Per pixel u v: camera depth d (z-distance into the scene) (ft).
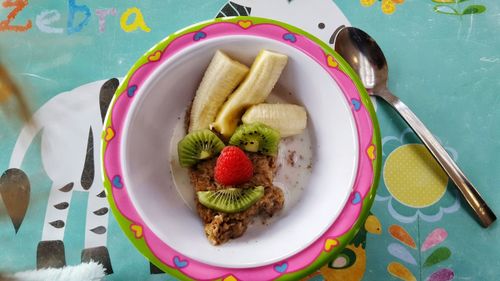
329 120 1.23
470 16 1.34
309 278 1.24
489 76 1.32
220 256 1.14
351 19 1.33
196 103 1.25
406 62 1.32
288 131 1.25
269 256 1.13
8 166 1.29
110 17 1.35
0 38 1.36
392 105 1.27
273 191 1.24
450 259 1.25
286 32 1.19
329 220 1.13
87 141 1.30
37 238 1.26
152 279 1.23
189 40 1.19
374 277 1.24
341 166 1.19
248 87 1.22
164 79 1.20
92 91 1.32
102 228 1.26
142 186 1.18
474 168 1.28
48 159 1.29
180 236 1.16
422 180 1.27
